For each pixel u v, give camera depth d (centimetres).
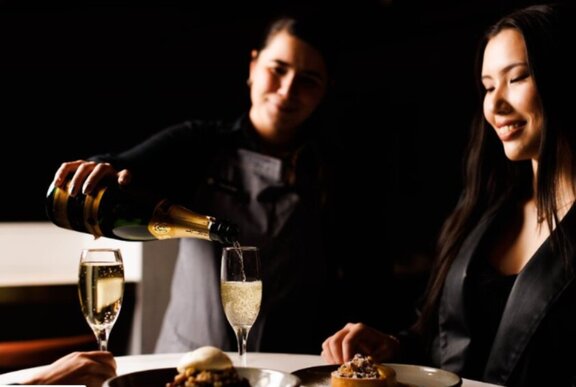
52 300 309
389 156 406
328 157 225
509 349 165
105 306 138
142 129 401
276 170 218
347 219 225
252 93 225
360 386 128
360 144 235
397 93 421
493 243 186
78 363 123
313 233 219
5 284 302
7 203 372
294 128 223
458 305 180
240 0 384
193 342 214
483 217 188
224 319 212
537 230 180
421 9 392
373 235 229
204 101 411
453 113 425
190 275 218
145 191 156
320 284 219
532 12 173
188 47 402
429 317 190
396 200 410
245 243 216
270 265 216
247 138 224
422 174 418
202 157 223
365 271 227
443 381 136
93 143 391
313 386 135
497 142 190
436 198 421
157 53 397
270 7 385
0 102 371
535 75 168
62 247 380
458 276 182
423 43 421
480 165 192
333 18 385
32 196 377
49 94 380
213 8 388
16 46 370
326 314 222
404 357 184
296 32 211
